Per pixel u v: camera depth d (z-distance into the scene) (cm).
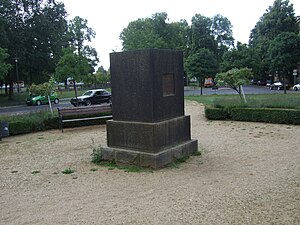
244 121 1424
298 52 3519
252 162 728
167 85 751
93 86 5981
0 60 2814
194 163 731
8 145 1080
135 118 732
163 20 5828
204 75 3753
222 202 491
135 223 430
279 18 4928
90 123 1481
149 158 693
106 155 772
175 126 764
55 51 3859
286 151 827
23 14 3747
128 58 725
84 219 451
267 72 4922
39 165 787
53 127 1412
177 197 518
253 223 417
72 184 617
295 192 523
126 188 575
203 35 6159
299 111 1262
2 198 559
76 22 5422
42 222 450
